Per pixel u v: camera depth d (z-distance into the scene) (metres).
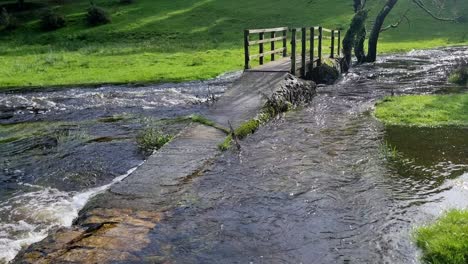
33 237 7.15
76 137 13.26
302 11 52.06
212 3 58.34
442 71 24.36
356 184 8.59
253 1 58.31
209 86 21.97
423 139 11.44
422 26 45.31
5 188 9.45
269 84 16.50
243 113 13.49
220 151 10.40
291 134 12.25
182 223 6.95
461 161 9.73
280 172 9.24
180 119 15.30
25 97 20.02
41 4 63.12
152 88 21.94
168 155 10.08
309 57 23.17
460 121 13.00
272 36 21.84
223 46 38.75
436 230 6.46
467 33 42.38
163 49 37.78
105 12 51.06
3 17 51.59
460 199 7.80
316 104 16.69
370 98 17.52
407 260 5.92
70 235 6.52
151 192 8.12
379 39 41.53
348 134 12.14
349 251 6.20
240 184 8.59
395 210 7.43
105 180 9.80
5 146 12.57
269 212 7.41
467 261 5.62
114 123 14.99
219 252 6.16
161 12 55.00
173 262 5.86
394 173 9.13
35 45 43.84
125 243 6.28
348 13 49.38
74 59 32.69
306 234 6.68
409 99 16.22
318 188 8.41
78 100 19.16
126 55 34.78
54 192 9.18
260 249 6.26
